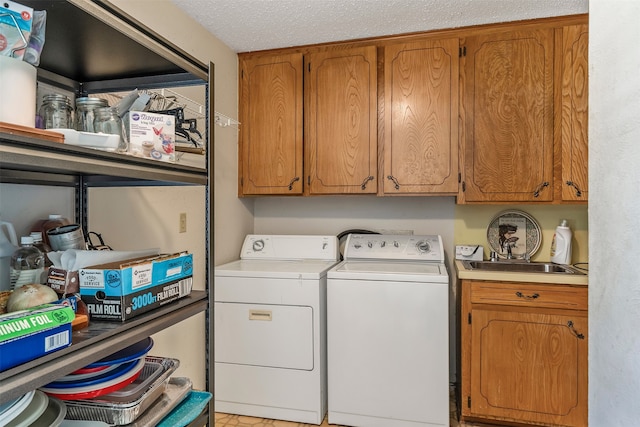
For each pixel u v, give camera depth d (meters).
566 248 2.38
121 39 0.96
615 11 0.90
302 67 2.56
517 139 2.24
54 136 0.75
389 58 2.43
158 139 1.11
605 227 0.95
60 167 0.74
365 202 2.86
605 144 0.95
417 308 2.03
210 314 1.22
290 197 2.94
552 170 2.20
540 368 2.00
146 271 1.00
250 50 2.62
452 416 2.26
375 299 2.09
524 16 2.18
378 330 2.08
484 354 2.08
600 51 0.98
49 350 0.70
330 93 2.52
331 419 2.15
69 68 1.18
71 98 1.29
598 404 0.99
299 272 2.18
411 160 2.40
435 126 2.36
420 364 2.03
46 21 0.86
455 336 2.66
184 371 2.12
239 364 2.26
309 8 2.08
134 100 1.08
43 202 1.25
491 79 2.28
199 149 1.38
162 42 1.04
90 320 0.92
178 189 2.12
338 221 2.91
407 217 2.78
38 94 1.17
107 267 0.94
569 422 1.96
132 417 0.94
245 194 2.69
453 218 2.70
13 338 0.63
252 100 2.65
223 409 2.29
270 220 3.03
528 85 2.22
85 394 0.93
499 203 2.29
